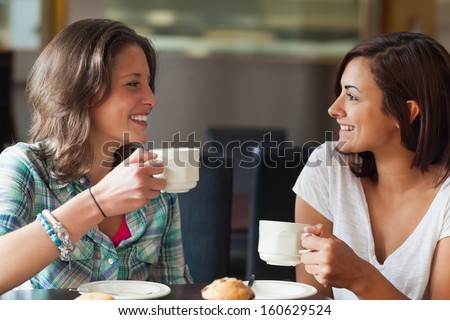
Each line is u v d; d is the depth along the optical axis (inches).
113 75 78.6
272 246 71.7
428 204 84.9
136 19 260.2
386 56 81.8
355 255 72.1
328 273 70.3
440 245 82.0
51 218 69.7
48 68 80.1
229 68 269.4
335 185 89.8
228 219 103.4
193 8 264.4
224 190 103.2
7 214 74.8
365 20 271.1
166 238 87.8
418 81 81.4
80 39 78.9
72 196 80.5
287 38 270.7
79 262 78.7
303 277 89.8
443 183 83.8
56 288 76.9
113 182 70.9
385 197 87.4
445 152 83.6
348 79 82.8
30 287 79.0
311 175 91.4
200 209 103.3
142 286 71.1
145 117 80.9
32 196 78.2
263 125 272.2
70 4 253.1
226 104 270.4
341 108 83.7
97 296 63.9
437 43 82.7
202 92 268.7
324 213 91.0
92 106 79.0
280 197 109.3
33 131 82.0
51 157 79.9
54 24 255.8
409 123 82.3
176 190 73.7
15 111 251.6
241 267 130.6
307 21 270.5
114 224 82.0
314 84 273.3
